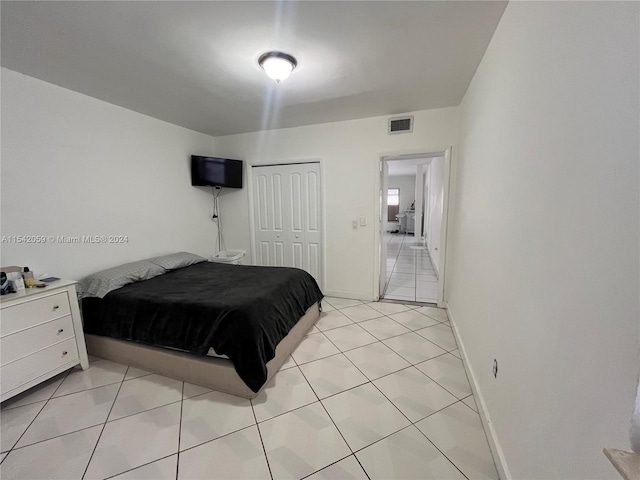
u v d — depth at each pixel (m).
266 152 3.79
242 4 1.38
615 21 0.63
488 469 1.28
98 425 1.55
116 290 2.25
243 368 1.70
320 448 1.39
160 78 2.18
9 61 1.88
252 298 1.99
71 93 2.35
